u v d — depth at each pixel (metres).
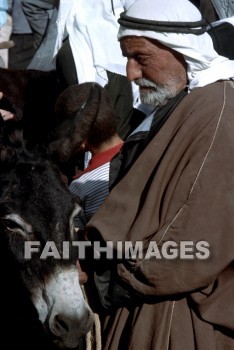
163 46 6.00
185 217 5.70
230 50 8.91
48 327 6.00
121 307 6.07
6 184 6.18
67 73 10.64
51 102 11.46
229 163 5.70
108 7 10.52
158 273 5.73
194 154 5.74
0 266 6.22
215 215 5.68
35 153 6.37
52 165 6.34
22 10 13.88
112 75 10.12
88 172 6.88
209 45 6.07
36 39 13.88
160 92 6.07
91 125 6.54
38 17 13.65
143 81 6.10
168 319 5.87
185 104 5.93
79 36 10.56
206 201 5.68
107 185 6.71
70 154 6.47
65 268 6.04
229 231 5.68
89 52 10.50
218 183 5.69
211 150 5.72
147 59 6.04
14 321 6.54
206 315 5.79
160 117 6.08
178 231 5.70
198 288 5.73
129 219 5.86
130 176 5.91
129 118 9.80
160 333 5.86
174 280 5.71
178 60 6.03
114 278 5.97
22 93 11.48
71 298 5.98
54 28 12.22
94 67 10.39
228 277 5.83
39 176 6.21
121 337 6.05
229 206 5.68
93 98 6.57
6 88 11.45
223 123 5.77
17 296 6.23
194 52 5.96
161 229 5.74
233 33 8.96
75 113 6.69
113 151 6.89
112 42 10.41
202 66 6.00
